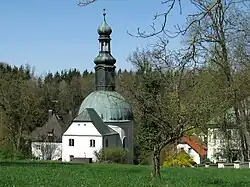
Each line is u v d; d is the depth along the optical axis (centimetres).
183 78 1317
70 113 10119
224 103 2098
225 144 4556
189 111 1680
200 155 6719
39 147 7975
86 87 12950
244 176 2470
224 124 3778
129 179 1995
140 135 2378
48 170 2516
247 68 3181
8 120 6284
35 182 1814
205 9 1058
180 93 1545
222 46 2455
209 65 2594
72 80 13838
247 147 4022
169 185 1802
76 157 7719
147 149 2828
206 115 1717
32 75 12031
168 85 1559
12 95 6284
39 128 8562
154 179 1909
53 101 11069
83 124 7738
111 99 7781
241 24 1808
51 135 8638
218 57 2570
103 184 1789
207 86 2255
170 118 1725
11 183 1739
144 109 1767
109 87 7912
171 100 1652
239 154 4378
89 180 1947
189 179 2119
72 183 1819
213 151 5191
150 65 1770
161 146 1845
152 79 1739
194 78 1319
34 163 3497
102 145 7581
